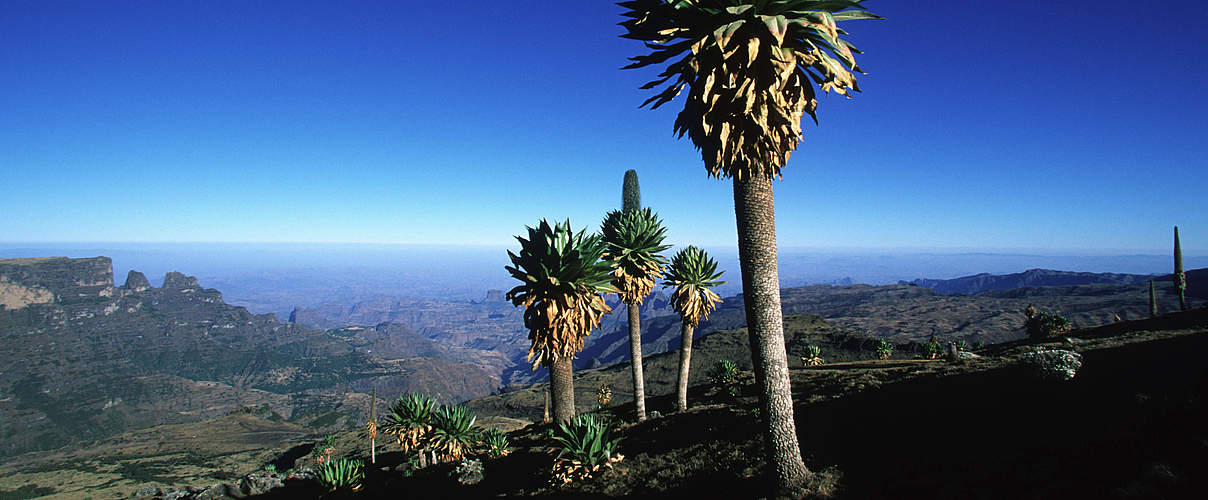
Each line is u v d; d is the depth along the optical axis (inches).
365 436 3580.2
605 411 1968.5
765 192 409.1
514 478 823.7
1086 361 760.3
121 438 7637.8
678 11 379.6
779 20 345.7
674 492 584.7
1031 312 2237.9
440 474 1016.2
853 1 357.4
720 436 764.6
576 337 837.2
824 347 4069.9
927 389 826.2
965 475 476.1
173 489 1392.7
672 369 4212.6
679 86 398.9
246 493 1221.7
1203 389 509.4
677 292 1223.5
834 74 367.9
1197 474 373.1
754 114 368.2
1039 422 570.3
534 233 858.1
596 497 629.3
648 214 1135.6
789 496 425.7
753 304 417.4
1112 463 422.0
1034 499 407.5
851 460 572.4
